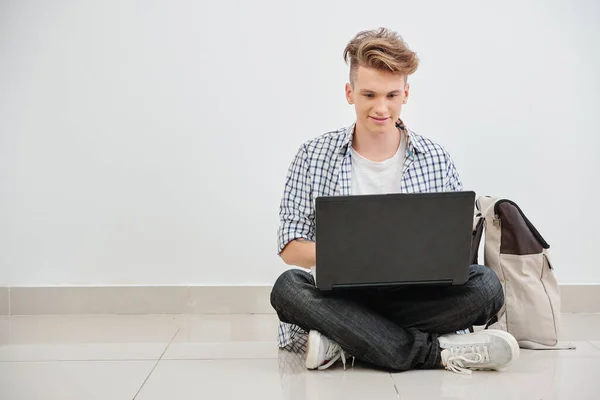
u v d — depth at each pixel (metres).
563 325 2.59
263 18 2.77
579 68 2.79
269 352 2.21
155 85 2.78
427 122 2.80
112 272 2.82
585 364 2.03
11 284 2.81
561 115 2.80
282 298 1.98
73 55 2.77
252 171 2.81
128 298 2.82
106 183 2.80
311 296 1.94
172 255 2.82
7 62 2.76
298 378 1.90
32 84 2.77
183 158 2.80
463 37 2.78
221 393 1.77
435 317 1.99
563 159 2.82
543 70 2.79
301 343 2.29
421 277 1.84
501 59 2.79
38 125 2.78
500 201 2.21
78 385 1.85
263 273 2.84
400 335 1.96
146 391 1.79
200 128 2.80
